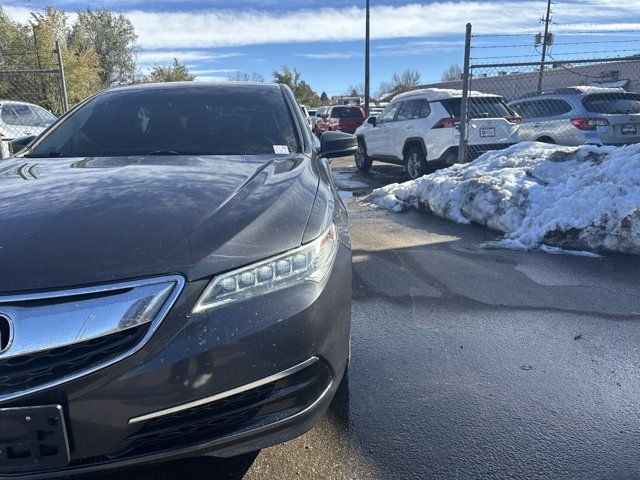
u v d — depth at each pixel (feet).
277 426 5.95
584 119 29.14
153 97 11.64
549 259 15.99
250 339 5.64
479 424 7.91
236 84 12.50
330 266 6.68
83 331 5.13
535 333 11.00
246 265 5.80
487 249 17.17
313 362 6.16
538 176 20.74
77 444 5.24
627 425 7.89
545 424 7.91
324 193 7.87
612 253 16.39
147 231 5.91
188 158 9.23
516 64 27.86
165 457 5.50
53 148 10.20
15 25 67.15
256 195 7.02
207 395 5.52
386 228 20.22
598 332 11.03
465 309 12.25
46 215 6.26
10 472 5.18
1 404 5.02
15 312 5.10
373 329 11.19
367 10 68.13
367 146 38.58
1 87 64.44
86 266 5.36
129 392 5.24
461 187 21.18
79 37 97.30
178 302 5.42
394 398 8.59
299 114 11.51
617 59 27.48
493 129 29.27
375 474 6.88
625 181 17.22
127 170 8.27
